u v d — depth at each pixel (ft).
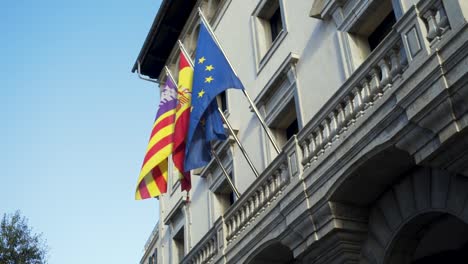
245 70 56.90
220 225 46.65
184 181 49.37
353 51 39.99
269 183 40.83
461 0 25.16
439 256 34.50
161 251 74.38
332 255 33.40
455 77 24.18
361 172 30.86
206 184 62.64
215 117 45.80
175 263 68.90
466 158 25.14
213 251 48.21
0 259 75.56
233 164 55.52
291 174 36.45
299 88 45.44
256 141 51.88
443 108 24.81
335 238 32.76
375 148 28.96
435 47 25.80
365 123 29.81
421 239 32.24
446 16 25.77
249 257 40.19
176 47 78.48
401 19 28.48
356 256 33.17
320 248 33.73
